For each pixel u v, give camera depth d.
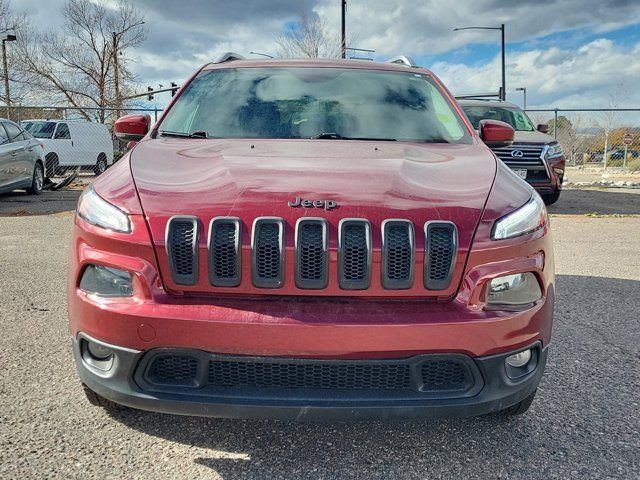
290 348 2.26
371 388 2.36
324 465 2.58
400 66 4.35
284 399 2.30
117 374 2.39
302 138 3.48
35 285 5.37
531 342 2.47
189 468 2.54
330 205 2.41
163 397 2.34
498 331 2.35
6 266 6.13
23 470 2.48
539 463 2.61
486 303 2.40
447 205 2.49
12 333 4.08
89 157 20.06
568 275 6.07
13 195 13.73
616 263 6.67
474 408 2.38
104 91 36.75
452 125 3.77
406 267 2.35
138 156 3.02
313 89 3.90
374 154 3.08
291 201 2.43
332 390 2.35
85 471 2.49
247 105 3.76
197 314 2.29
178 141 3.37
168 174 2.72
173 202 2.46
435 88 4.14
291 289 2.34
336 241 2.33
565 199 13.41
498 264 2.42
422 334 2.29
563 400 3.21
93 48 36.31
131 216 2.44
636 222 9.77
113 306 2.36
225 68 4.16
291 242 2.32
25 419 2.90
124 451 2.65
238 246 2.32
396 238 2.36
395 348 2.28
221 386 2.36
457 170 2.88
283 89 3.89
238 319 2.27
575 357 3.83
